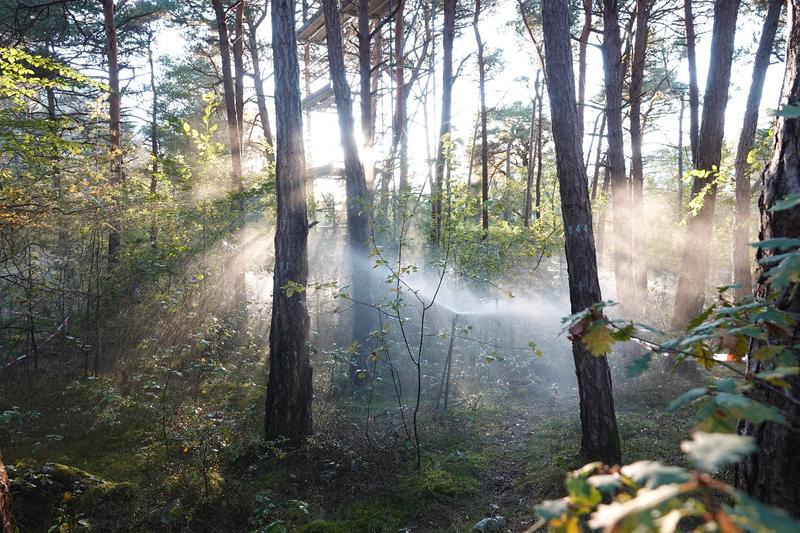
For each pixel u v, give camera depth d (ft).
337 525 18.10
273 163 42.32
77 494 18.40
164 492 19.49
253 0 60.29
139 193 33.14
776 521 2.35
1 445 21.83
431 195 33.06
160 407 24.39
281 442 23.12
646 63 61.67
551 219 43.78
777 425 6.72
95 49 63.57
